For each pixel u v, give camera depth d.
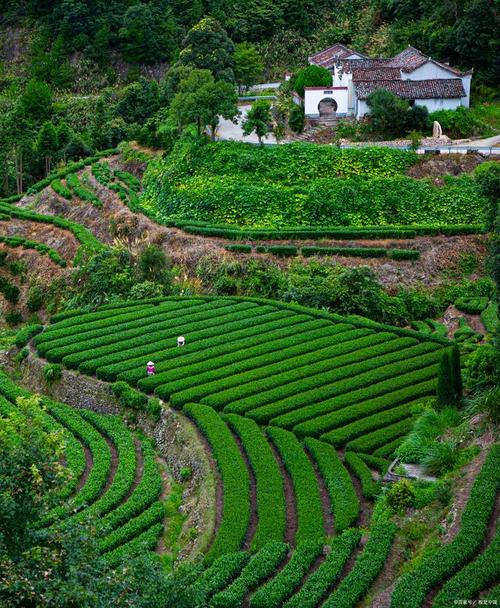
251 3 137.12
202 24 105.12
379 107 91.38
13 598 28.75
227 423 52.25
